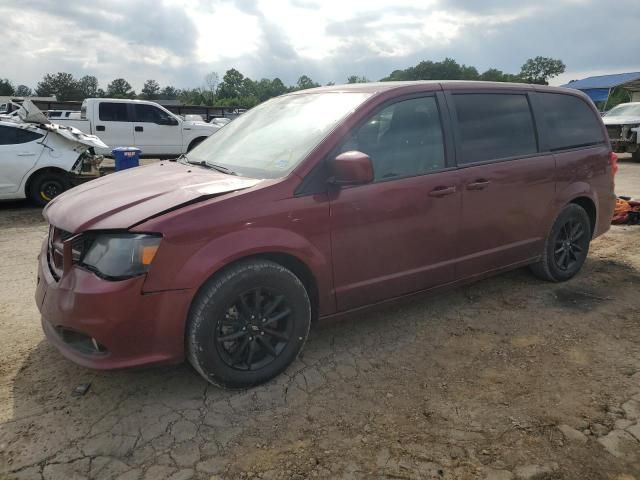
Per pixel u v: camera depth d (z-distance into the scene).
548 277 4.57
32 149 8.74
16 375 3.11
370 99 3.29
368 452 2.44
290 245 2.88
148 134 15.53
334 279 3.14
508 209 3.96
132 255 2.52
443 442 2.51
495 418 2.69
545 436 2.54
